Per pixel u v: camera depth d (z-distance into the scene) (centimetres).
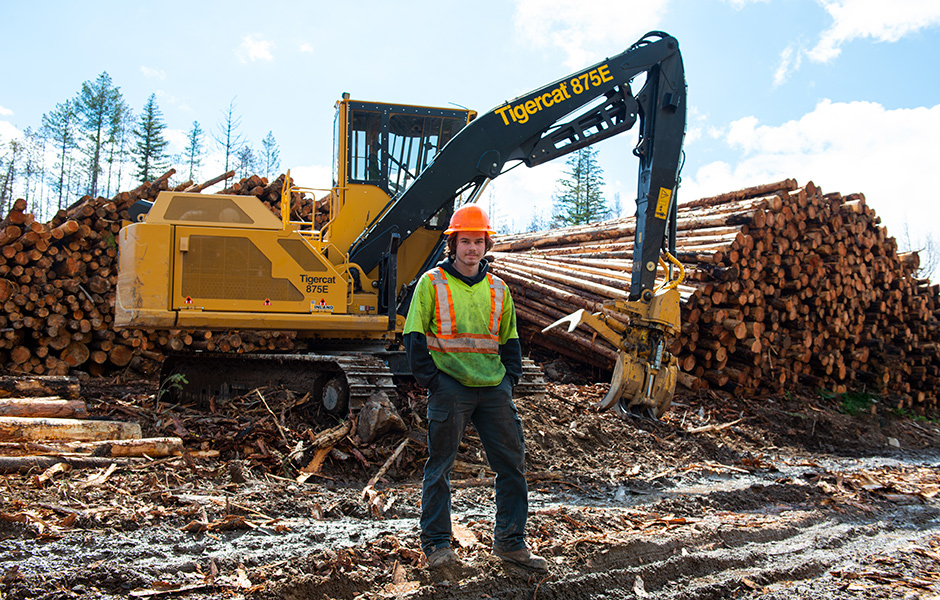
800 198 1062
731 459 788
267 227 679
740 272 998
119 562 317
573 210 4828
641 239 765
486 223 347
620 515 477
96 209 935
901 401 1209
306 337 749
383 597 304
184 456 528
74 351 905
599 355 1057
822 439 962
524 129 761
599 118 797
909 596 360
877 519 541
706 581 367
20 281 856
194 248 656
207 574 314
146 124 4853
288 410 681
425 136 786
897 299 1249
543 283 1157
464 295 343
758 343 1016
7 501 383
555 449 700
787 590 364
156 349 989
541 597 326
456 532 394
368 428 606
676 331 761
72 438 513
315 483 546
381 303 732
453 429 335
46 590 282
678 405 949
